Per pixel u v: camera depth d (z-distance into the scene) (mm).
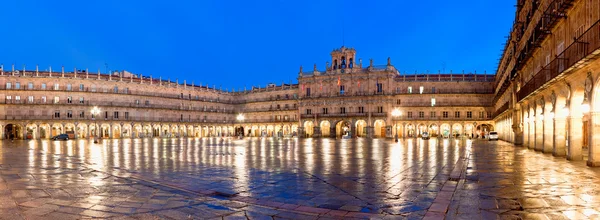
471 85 105438
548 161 23078
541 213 9461
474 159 25000
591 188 12867
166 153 31828
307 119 115938
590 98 20062
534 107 35000
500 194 11906
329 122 112375
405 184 14258
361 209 10297
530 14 37281
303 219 9352
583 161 22859
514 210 9789
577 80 22359
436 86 107188
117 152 33375
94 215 9508
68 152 33438
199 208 10422
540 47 33469
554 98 27344
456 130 105938
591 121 19844
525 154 29828
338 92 112312
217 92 138500
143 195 12109
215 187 13688
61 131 101688
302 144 53906
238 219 9359
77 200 11188
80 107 104625
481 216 9250
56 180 14930
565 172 17266
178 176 16516
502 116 71750
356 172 17922
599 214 9336
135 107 112438
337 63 114438
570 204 10414
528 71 41062
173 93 123438
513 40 50812
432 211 9805
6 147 45250
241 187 13703
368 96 107375
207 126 133625
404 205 10695
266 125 133750
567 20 25172
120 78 111375
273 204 10891
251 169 19172
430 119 106188
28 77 100000
